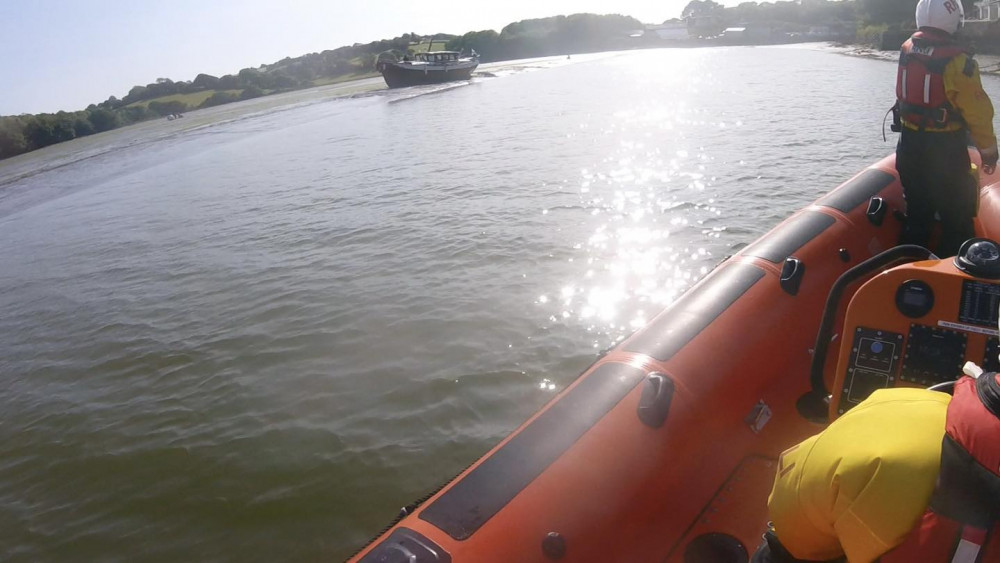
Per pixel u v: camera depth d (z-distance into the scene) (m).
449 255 9.21
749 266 3.72
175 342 7.77
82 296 10.04
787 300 3.55
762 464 2.95
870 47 44.62
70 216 17.33
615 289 7.61
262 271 9.68
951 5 3.14
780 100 21.36
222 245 11.44
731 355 3.20
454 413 5.73
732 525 2.66
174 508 5.14
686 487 2.73
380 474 5.17
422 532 2.38
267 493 5.13
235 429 5.95
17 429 6.50
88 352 7.92
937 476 1.15
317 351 7.04
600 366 3.11
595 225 9.80
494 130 20.98
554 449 2.66
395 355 6.72
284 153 22.09
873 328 2.31
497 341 6.72
